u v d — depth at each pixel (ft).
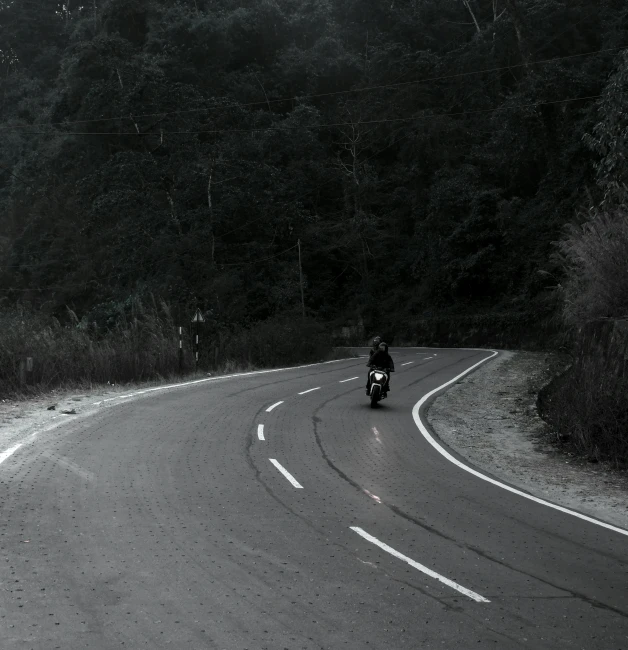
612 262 63.16
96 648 17.07
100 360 83.76
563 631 19.34
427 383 94.84
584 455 48.34
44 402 64.90
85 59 232.32
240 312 168.25
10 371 71.26
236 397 74.64
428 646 17.98
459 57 262.06
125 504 30.73
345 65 273.75
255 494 33.88
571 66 233.55
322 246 247.70
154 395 73.82
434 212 240.94
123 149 210.18
